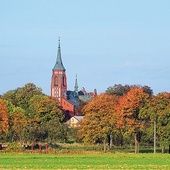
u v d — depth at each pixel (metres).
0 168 197.25
